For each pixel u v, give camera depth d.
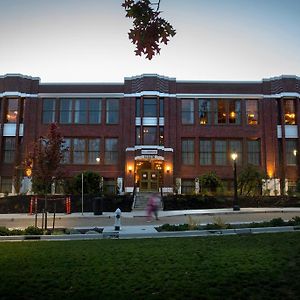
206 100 41.44
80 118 41.16
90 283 6.81
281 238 12.28
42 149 16.34
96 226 18.42
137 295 6.06
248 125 40.94
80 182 31.95
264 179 36.62
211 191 34.41
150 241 12.33
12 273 7.57
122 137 40.59
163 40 6.25
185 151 40.66
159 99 40.44
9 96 40.62
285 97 40.75
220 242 11.74
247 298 5.88
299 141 40.19
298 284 6.57
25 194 33.56
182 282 6.80
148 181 39.41
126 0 6.10
